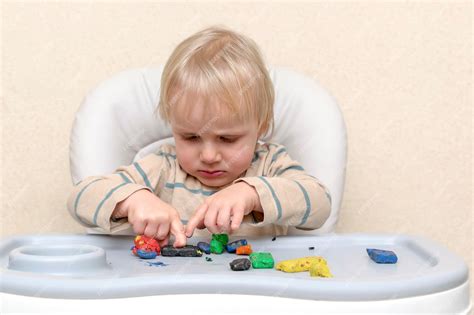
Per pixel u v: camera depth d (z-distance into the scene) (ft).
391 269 2.64
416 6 4.85
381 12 4.84
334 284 2.18
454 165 4.92
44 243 3.13
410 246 3.10
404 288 2.22
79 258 2.50
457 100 4.89
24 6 4.84
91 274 2.49
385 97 4.88
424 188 4.92
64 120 4.88
